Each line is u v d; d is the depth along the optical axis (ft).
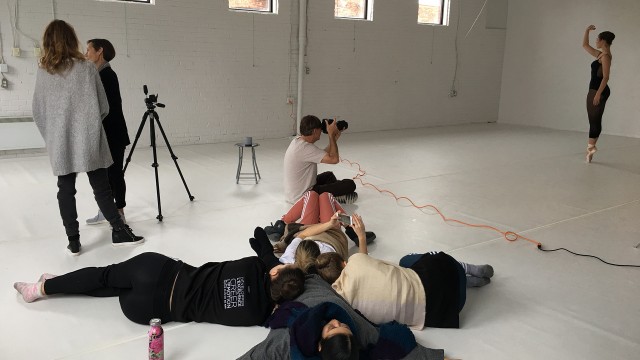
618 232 12.55
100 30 20.71
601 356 7.24
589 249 11.38
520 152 23.40
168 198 14.40
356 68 28.14
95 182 10.27
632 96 28.86
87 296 8.54
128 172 17.49
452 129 30.91
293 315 6.54
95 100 9.81
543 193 16.11
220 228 12.05
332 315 5.81
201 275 7.72
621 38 28.86
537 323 8.09
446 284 7.75
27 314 7.94
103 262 9.95
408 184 16.97
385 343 6.64
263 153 21.77
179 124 23.31
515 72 33.76
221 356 6.98
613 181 17.93
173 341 7.29
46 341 7.22
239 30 24.09
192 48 22.98
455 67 32.12
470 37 32.30
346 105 28.30
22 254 10.23
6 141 19.24
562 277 9.87
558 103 31.89
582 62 30.50
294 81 26.32
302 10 24.94
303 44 25.35
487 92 34.09
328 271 7.74
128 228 10.82
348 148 23.66
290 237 10.50
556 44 31.53
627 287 9.50
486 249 11.27
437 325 7.77
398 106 30.30
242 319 7.48
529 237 12.07
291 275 6.95
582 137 28.40
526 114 33.50
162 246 10.83
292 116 26.66
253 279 7.55
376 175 18.19
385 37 28.81
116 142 11.46
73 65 9.62
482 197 15.53
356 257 7.70
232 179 16.81
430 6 30.53
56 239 11.07
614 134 29.76
